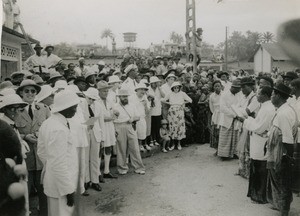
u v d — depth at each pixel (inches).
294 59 237.8
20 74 250.2
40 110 184.7
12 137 97.9
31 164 174.9
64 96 144.7
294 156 174.7
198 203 209.8
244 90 260.5
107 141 248.2
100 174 241.1
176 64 475.2
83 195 219.9
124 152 265.6
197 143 378.9
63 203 144.8
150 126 323.9
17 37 346.3
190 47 489.1
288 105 175.3
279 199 180.4
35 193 208.8
